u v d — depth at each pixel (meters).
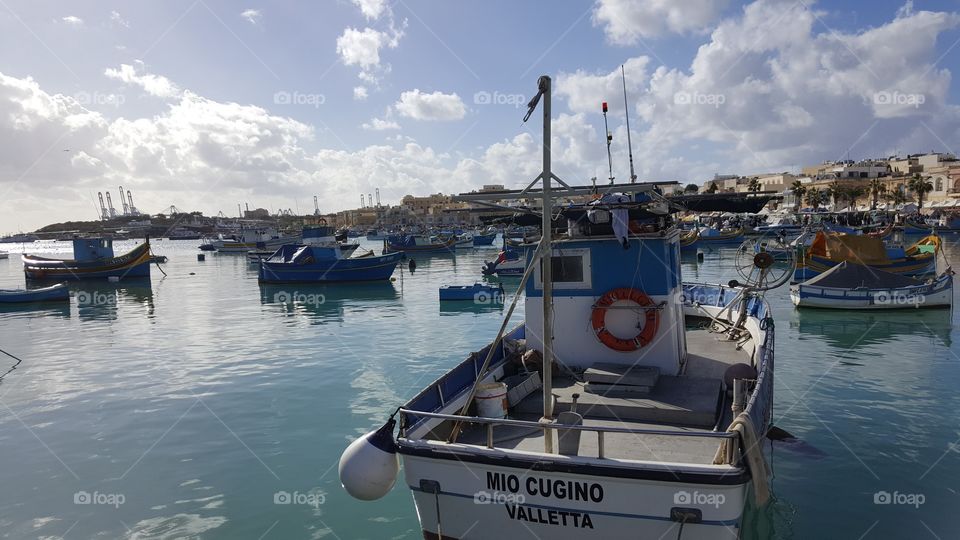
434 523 6.27
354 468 6.05
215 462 10.80
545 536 5.82
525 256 9.33
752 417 5.93
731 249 66.25
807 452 10.38
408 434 6.45
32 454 11.35
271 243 80.81
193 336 23.69
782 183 113.69
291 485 9.83
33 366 18.83
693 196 8.42
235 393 15.22
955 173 93.62
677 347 8.91
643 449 6.50
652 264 8.58
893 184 98.56
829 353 18.00
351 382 16.11
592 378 8.17
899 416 12.12
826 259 31.39
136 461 10.91
